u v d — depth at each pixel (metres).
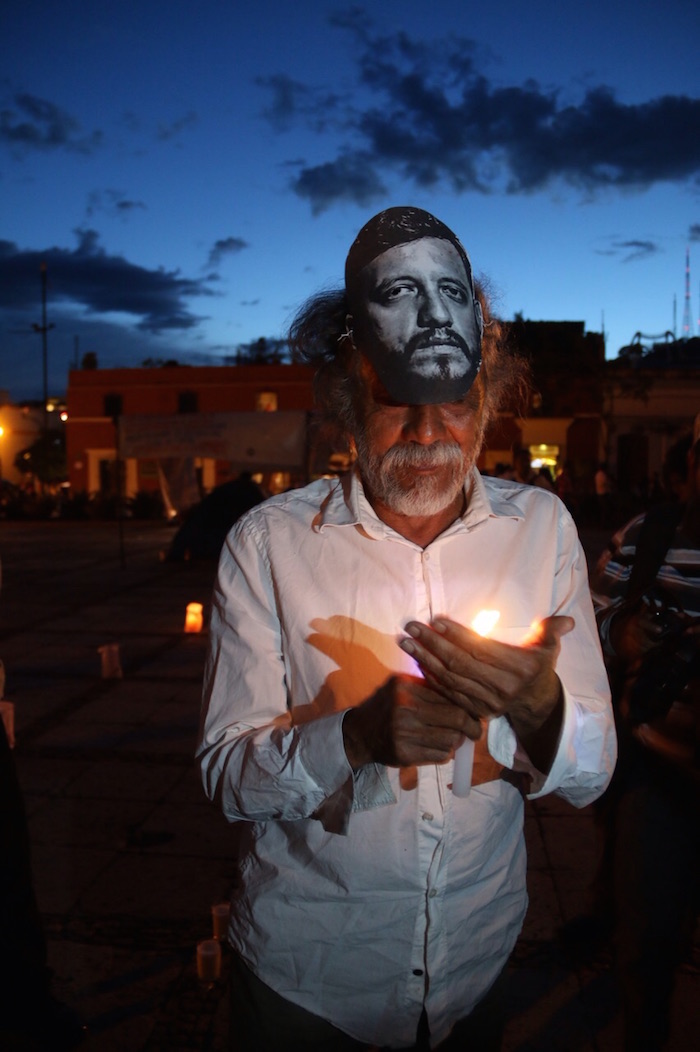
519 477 9.23
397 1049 1.39
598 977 2.65
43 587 11.45
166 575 12.63
